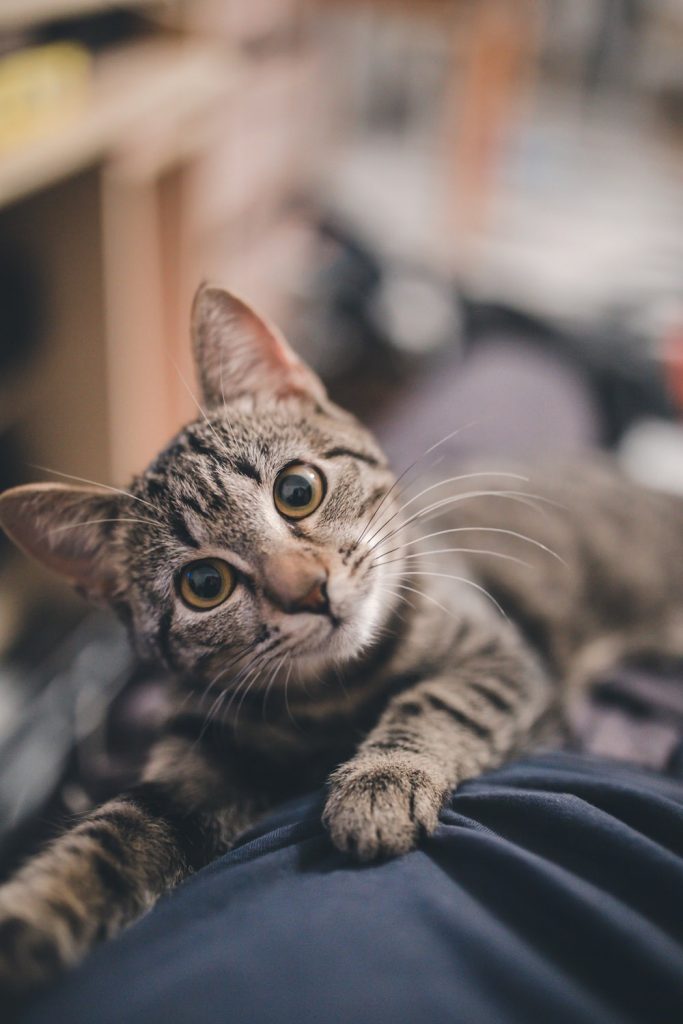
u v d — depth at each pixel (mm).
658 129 1537
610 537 472
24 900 290
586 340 650
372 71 1507
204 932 277
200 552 357
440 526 449
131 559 366
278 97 969
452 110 1142
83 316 598
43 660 613
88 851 311
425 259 1075
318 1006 255
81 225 563
